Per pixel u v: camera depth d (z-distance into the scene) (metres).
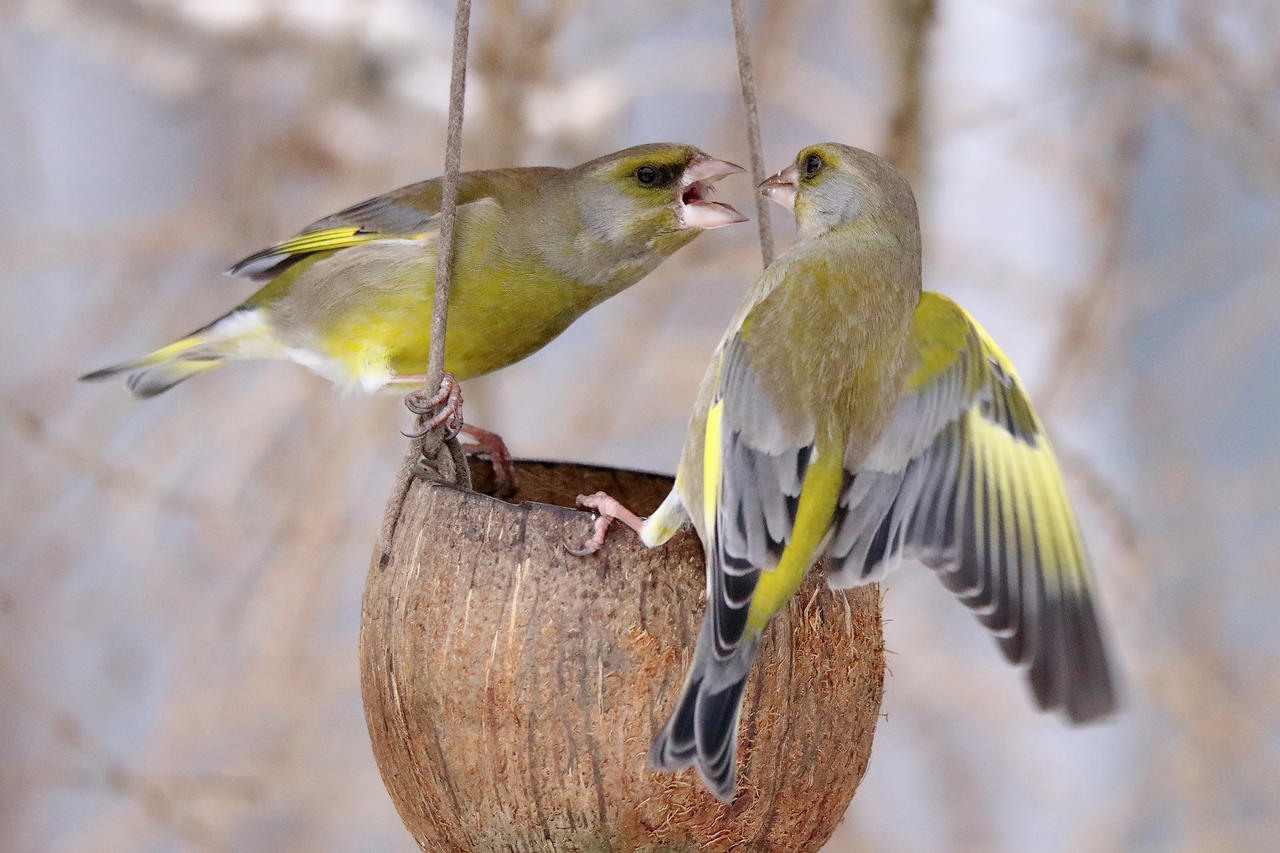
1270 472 14.58
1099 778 13.45
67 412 14.07
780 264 7.40
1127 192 12.55
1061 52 12.45
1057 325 12.15
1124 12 12.73
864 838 13.76
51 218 15.43
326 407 13.30
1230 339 15.03
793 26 13.65
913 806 14.00
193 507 12.55
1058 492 6.76
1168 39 13.03
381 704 6.66
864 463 6.58
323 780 13.33
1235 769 13.05
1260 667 13.91
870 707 6.80
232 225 13.59
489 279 8.90
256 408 13.41
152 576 13.83
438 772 6.48
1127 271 13.35
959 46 12.23
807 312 6.92
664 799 6.31
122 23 12.85
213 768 12.84
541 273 8.95
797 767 6.50
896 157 12.16
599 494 6.52
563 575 6.32
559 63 13.00
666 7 14.02
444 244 7.27
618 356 13.52
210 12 12.66
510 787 6.36
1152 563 12.90
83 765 14.02
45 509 13.84
